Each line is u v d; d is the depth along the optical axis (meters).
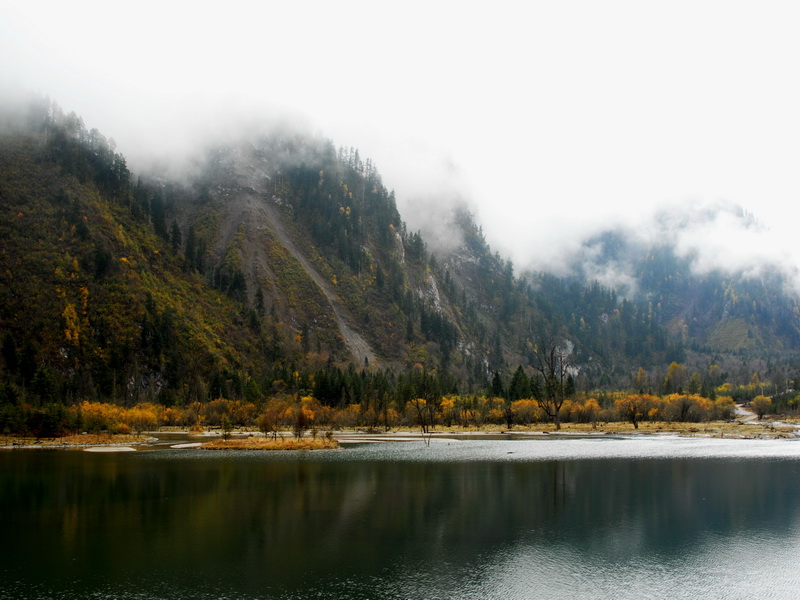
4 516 49.47
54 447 111.81
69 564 36.47
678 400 183.12
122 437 131.38
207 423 174.62
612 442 117.31
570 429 153.25
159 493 59.56
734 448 102.81
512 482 65.50
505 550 39.28
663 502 54.62
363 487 62.75
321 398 187.38
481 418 170.62
